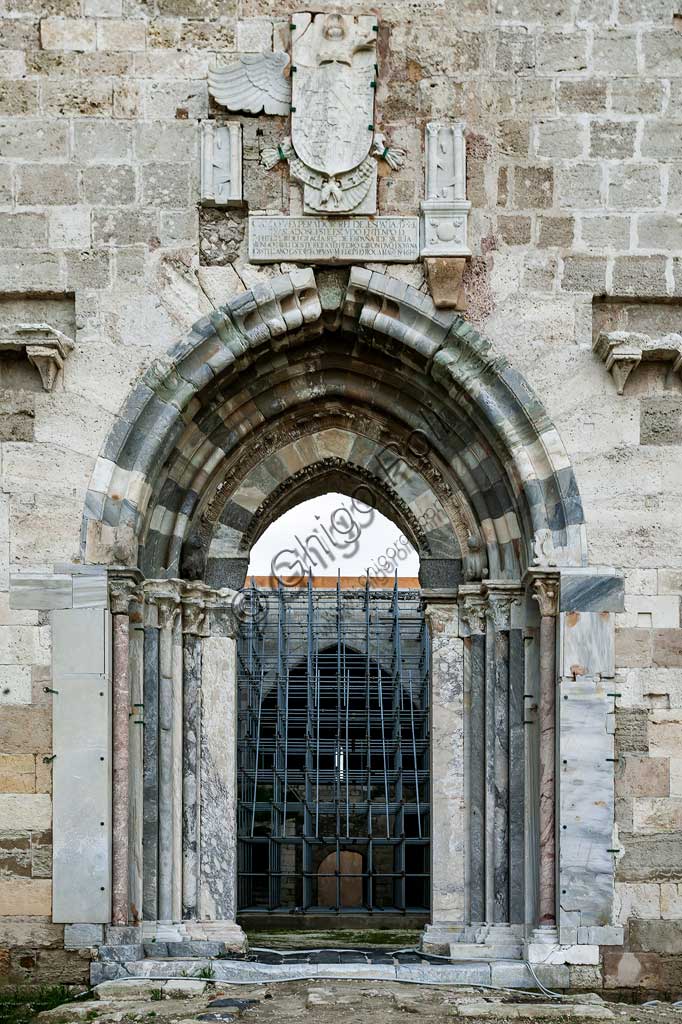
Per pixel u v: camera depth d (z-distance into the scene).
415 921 21.12
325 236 12.88
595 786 12.25
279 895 24.17
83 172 12.94
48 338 12.41
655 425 12.80
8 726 12.23
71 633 12.33
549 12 13.18
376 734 26.20
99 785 12.12
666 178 13.03
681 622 12.52
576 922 12.10
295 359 13.41
